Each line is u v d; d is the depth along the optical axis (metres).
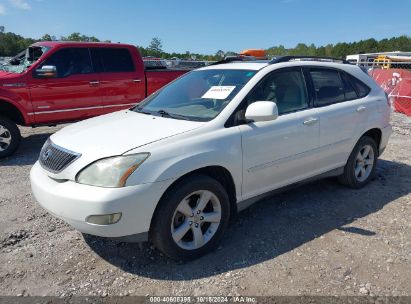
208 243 3.44
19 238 3.76
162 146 3.12
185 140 3.24
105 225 2.89
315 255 3.45
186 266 3.29
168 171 3.05
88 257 3.43
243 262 3.35
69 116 7.45
